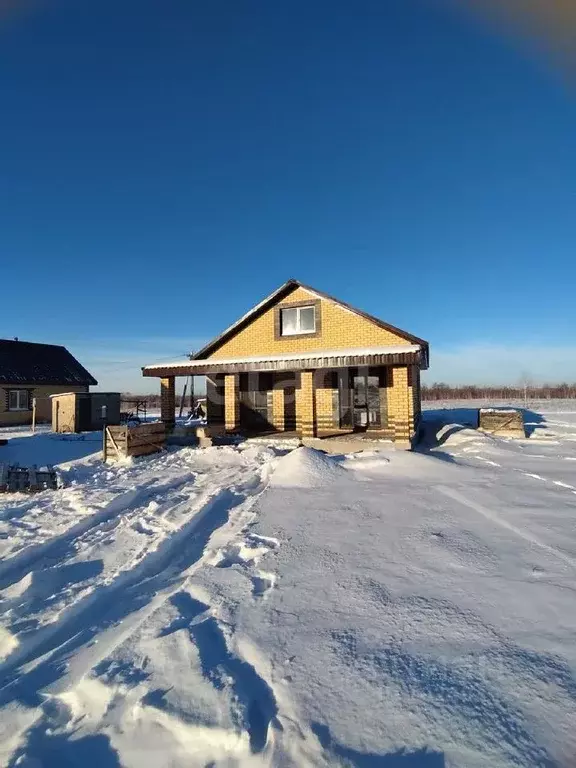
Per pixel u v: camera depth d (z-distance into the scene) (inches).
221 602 153.3
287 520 242.8
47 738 99.8
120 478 392.8
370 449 488.4
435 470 359.3
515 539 199.3
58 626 151.3
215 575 176.4
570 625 128.3
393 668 112.2
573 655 114.3
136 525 255.9
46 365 1128.8
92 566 204.1
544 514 236.5
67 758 93.4
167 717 99.6
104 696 109.3
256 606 148.9
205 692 107.0
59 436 751.1
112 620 153.1
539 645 119.3
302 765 86.0
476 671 109.6
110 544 228.2
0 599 171.6
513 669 109.6
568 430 689.0
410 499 275.1
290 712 99.2
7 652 136.9
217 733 94.2
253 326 649.0
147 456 502.3
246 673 114.7
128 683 112.3
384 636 127.0
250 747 90.8
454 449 526.3
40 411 1068.5
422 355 570.9
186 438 585.3
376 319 575.2
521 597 145.4
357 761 85.7
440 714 96.3
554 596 145.0
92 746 96.2
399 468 367.6
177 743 94.8
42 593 177.5
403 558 182.5
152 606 161.6
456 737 90.3
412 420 555.5
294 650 122.3
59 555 221.1
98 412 885.2
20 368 1063.0
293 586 162.4
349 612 141.6
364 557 185.8
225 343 663.8
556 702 98.4
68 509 294.4
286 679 110.3
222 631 134.5
